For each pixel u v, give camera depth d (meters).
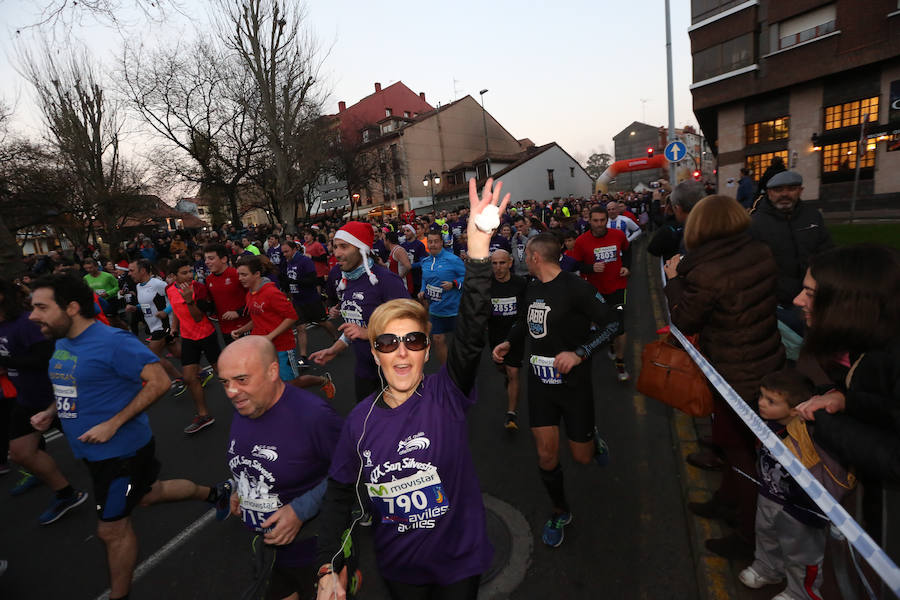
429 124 48.34
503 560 2.78
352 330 3.26
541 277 2.88
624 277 5.57
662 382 2.63
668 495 3.27
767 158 22.00
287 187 22.23
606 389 5.23
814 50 19.23
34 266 13.39
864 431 1.40
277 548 1.99
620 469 3.64
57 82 22.11
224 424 5.28
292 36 20.11
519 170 44.88
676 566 2.64
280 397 1.94
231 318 5.14
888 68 18.06
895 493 1.47
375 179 42.56
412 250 9.09
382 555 1.67
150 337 6.41
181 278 4.82
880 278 1.35
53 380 2.51
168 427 5.36
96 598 2.90
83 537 3.50
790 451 1.75
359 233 3.39
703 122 25.67
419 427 1.58
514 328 3.23
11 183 17.84
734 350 2.25
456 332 1.62
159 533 3.40
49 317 2.38
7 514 3.88
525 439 4.24
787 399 1.92
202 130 25.91
